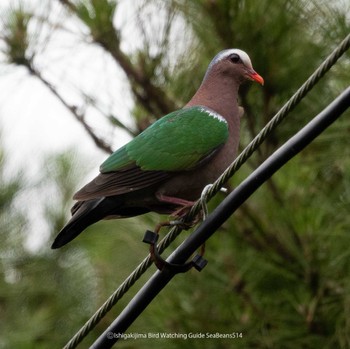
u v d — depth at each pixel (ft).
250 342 41.34
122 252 49.32
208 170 36.73
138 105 44.06
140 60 43.29
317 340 40.96
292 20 41.47
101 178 35.47
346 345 40.73
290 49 41.75
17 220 54.80
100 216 35.63
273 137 43.04
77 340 31.19
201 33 42.32
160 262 30.86
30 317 54.29
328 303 40.75
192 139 36.55
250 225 41.22
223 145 37.17
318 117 29.19
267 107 42.73
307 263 40.34
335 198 41.32
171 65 43.42
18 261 55.11
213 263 41.34
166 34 43.21
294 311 41.14
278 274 41.19
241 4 41.27
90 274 53.93
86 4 43.57
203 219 31.12
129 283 31.12
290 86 42.34
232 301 41.37
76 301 54.19
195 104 38.63
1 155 54.49
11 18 43.93
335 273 40.73
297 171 41.91
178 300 41.55
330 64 28.86
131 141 36.55
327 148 42.68
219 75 39.42
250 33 41.39
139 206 36.88
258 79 39.65
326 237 40.52
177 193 36.45
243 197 30.32
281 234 40.91
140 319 42.32
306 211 40.42
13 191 54.03
